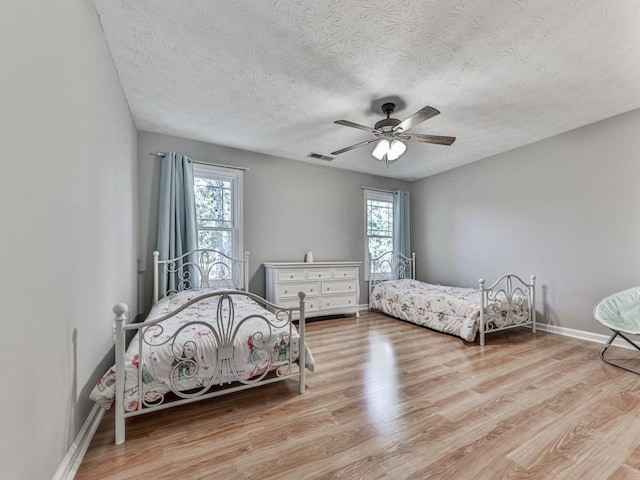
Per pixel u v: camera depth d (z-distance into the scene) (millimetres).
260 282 3951
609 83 2312
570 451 1382
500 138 3439
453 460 1326
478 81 2283
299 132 3291
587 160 3094
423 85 2342
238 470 1267
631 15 1621
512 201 3803
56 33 1099
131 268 2691
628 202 2805
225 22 1696
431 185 5027
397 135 2633
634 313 2566
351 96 2514
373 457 1348
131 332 2646
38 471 957
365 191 4926
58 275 1112
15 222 828
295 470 1267
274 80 2281
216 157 3656
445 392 1974
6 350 782
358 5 1571
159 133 3299
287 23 1703
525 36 1796
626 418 1646
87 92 1464
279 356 1951
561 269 3307
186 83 2318
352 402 1849
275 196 4094
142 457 1348
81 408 1383
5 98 777
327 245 4531
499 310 3154
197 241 3451
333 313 4062
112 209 1987
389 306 4254
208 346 1743
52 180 1062
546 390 1989
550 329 3406
